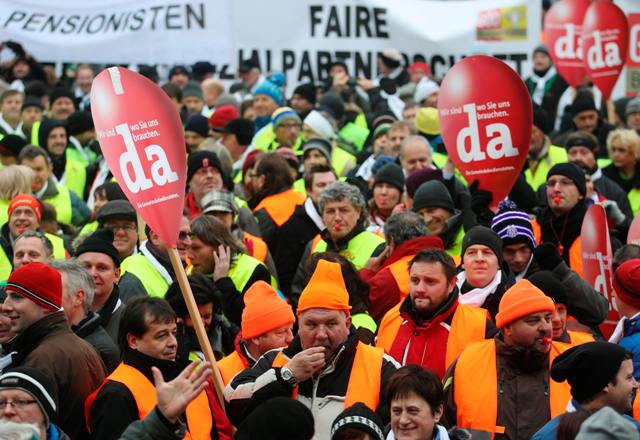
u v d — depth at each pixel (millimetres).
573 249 20844
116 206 20453
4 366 15648
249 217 22703
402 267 18344
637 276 16109
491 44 33781
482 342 15516
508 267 18281
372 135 31797
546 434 12922
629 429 10867
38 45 33625
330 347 14766
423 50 33938
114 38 33594
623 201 25000
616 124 32656
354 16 33969
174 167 16078
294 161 27047
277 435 12602
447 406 15320
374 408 14719
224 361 16141
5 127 33594
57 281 15695
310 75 34000
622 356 13266
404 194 22375
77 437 15359
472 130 19672
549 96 36656
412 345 16453
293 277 22594
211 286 17484
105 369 16250
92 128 30891
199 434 15281
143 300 15062
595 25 29219
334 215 20500
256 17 33875
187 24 33438
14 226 21172
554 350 15516
